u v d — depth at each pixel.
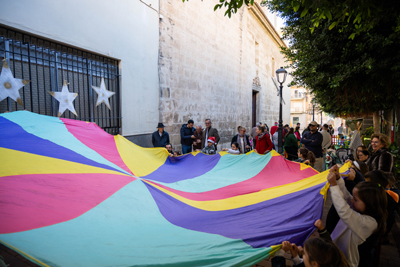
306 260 1.71
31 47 4.82
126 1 6.89
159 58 8.38
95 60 6.16
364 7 3.33
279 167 4.34
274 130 13.01
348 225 2.07
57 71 5.30
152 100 8.10
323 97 9.15
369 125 14.24
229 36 13.54
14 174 2.38
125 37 6.89
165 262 1.57
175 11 9.10
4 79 4.21
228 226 2.26
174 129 9.15
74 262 1.49
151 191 2.89
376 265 2.30
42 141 3.18
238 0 3.61
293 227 2.16
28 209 1.97
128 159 3.90
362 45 5.74
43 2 4.79
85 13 5.69
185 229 2.18
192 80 10.23
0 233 1.62
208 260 1.64
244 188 3.59
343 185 2.47
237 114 14.73
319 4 3.21
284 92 28.31
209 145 6.79
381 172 2.93
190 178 4.11
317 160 6.82
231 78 13.88
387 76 5.85
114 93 6.54
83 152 3.39
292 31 8.39
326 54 6.50
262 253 1.79
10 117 3.43
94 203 2.36
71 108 5.38
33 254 1.49
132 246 1.77
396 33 5.14
